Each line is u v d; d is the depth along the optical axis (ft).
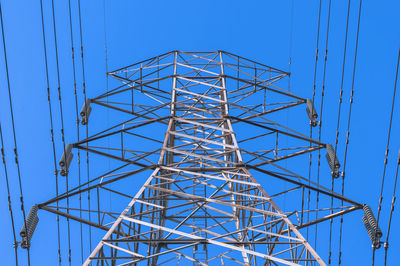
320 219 64.13
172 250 52.21
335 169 70.23
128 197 66.85
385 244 44.83
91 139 73.31
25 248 56.90
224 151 78.59
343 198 64.18
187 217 66.03
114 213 64.34
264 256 49.65
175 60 103.14
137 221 54.85
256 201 67.51
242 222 73.26
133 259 52.60
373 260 55.47
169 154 80.53
